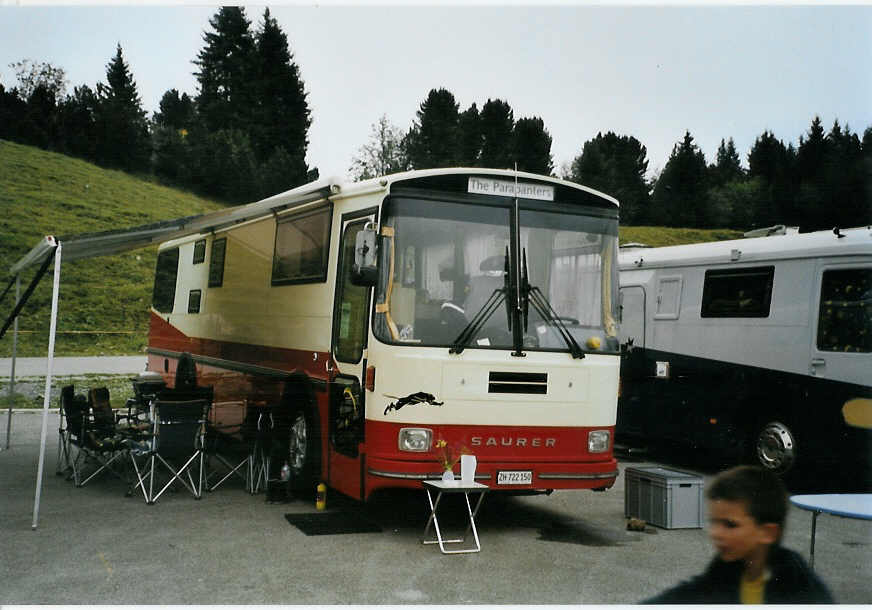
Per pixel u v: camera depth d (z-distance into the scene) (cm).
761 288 1103
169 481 931
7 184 5638
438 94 7225
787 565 292
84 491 944
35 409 1791
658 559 707
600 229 814
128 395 2081
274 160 7700
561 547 743
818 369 1013
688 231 6681
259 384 1033
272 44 8712
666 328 1257
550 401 761
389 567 656
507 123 7450
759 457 1086
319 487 879
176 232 969
